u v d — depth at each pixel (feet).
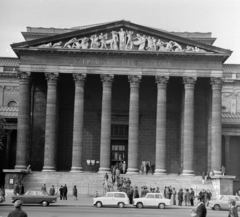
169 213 176.86
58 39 289.74
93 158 321.32
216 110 289.53
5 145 336.90
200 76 290.76
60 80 313.94
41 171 290.97
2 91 400.26
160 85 289.53
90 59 290.35
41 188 251.39
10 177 265.54
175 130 322.55
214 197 252.21
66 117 323.57
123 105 326.44
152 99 327.06
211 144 293.23
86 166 319.47
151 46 289.94
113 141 326.65
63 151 320.09
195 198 243.40
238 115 361.51
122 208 201.05
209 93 306.14
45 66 289.12
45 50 286.87
